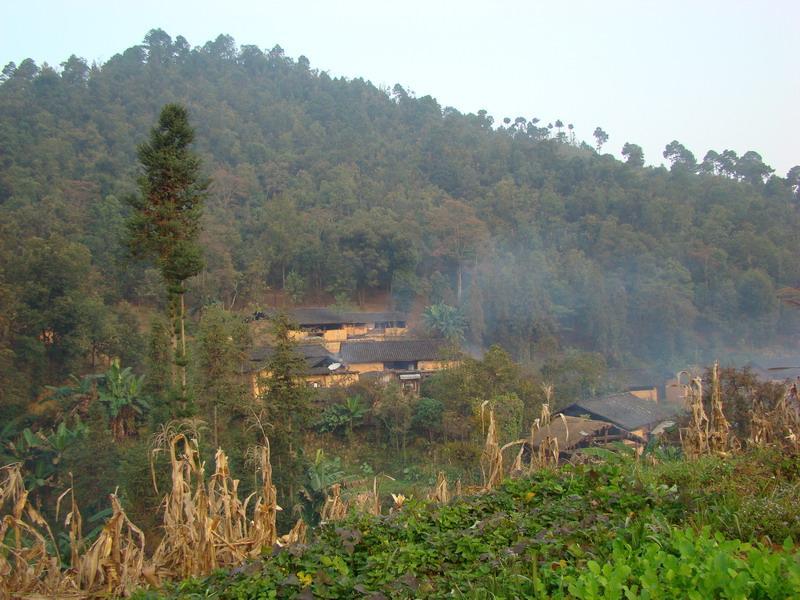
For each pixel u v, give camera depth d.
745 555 4.62
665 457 10.89
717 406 10.34
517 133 117.25
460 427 30.50
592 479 6.84
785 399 11.12
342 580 4.67
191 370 21.62
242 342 28.89
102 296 45.62
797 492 5.69
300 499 20.62
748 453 8.40
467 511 6.39
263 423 19.72
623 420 28.31
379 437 33.75
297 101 105.19
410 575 4.70
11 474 6.62
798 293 56.88
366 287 65.62
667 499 5.90
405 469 29.72
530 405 30.36
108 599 6.04
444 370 34.94
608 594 3.65
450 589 4.55
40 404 31.39
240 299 55.06
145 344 37.25
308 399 21.78
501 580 4.44
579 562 4.52
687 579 3.81
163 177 16.53
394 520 6.25
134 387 28.62
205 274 51.09
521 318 50.25
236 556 6.75
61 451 23.84
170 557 6.69
